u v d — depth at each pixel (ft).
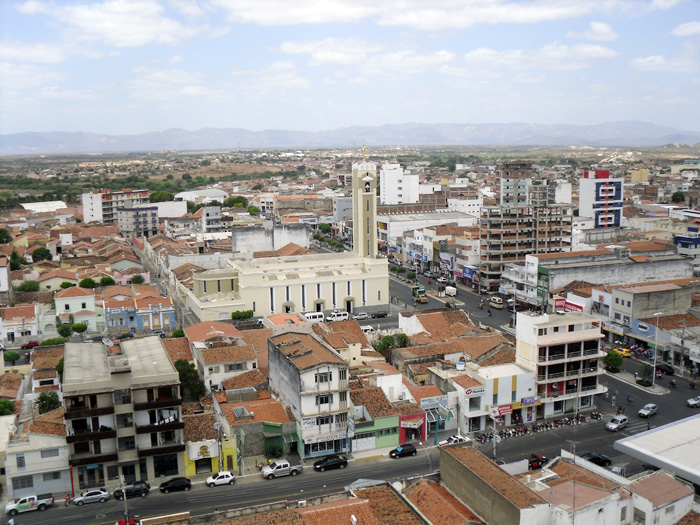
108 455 282.97
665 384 404.57
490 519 204.95
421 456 313.53
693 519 218.38
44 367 396.37
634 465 299.38
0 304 551.59
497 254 652.89
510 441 328.49
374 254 613.11
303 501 222.69
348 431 314.55
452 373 360.69
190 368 372.79
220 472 291.79
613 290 480.23
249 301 557.33
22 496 277.64
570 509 194.49
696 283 536.01
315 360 314.35
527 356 356.59
